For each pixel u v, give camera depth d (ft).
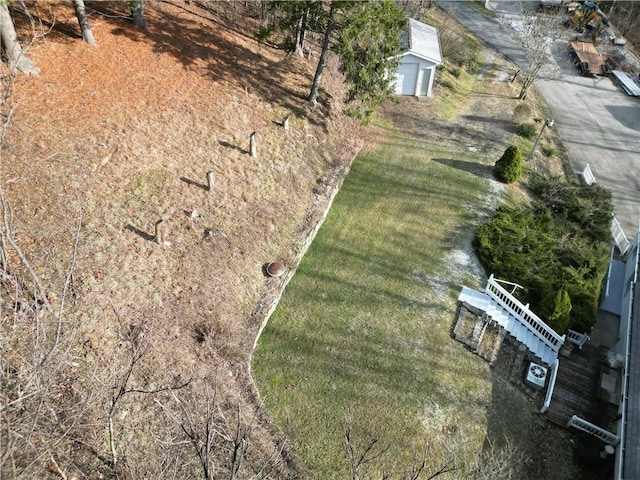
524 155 76.74
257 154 56.39
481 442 40.34
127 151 47.75
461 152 73.15
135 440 31.83
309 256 53.21
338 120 70.08
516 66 105.91
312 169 61.31
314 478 35.50
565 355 50.24
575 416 42.32
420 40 82.74
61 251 38.55
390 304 49.49
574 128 90.22
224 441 33.01
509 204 65.26
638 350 45.93
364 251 54.80
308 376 42.14
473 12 128.47
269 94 64.23
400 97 83.35
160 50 59.72
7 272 34.09
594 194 68.13
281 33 74.64
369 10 55.21
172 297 41.37
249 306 45.42
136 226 43.75
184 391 35.24
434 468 37.68
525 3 135.54
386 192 63.21
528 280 53.26
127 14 61.93
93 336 35.63
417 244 56.65
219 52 64.95
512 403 44.01
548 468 40.45
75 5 51.65
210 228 47.39
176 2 68.74
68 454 29.35
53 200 41.04
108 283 38.93
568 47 114.93
